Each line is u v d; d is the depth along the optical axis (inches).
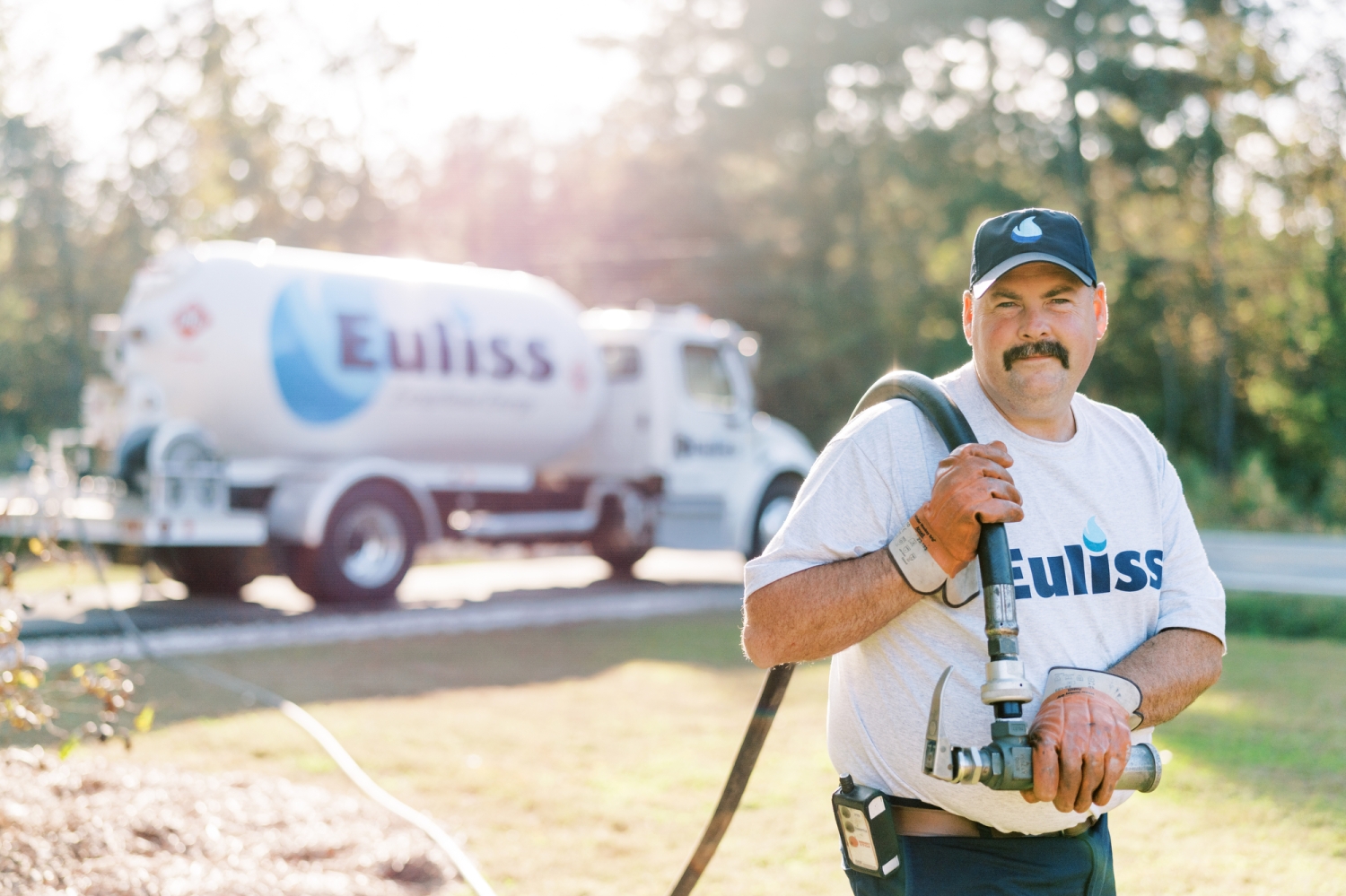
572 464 551.2
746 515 557.0
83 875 134.0
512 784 195.2
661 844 167.0
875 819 80.1
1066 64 1289.4
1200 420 1332.4
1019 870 81.4
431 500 465.7
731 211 1369.3
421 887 143.9
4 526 349.1
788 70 1307.8
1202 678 81.7
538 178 1571.1
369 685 282.0
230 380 419.2
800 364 1262.3
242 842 151.7
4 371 1781.5
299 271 437.4
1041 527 80.4
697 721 246.1
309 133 1577.3
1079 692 72.9
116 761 195.2
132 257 1742.1
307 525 418.9
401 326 455.8
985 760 70.2
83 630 352.2
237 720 237.5
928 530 73.9
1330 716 253.4
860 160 1328.7
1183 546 86.2
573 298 1432.1
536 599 469.1
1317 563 589.0
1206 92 1282.0
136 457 407.2
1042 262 76.7
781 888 150.0
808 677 301.3
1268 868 158.1
